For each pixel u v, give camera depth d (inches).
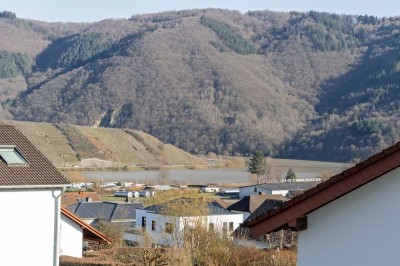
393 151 348.5
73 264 1342.3
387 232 364.5
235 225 2444.6
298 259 392.5
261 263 1245.1
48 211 1099.9
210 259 1298.0
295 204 379.6
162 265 1318.9
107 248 1716.3
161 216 2206.0
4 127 1241.4
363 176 358.3
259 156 6599.4
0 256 1053.2
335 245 380.5
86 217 2834.6
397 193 362.3
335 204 382.0
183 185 5905.5
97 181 6136.8
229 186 5895.7
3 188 1049.5
